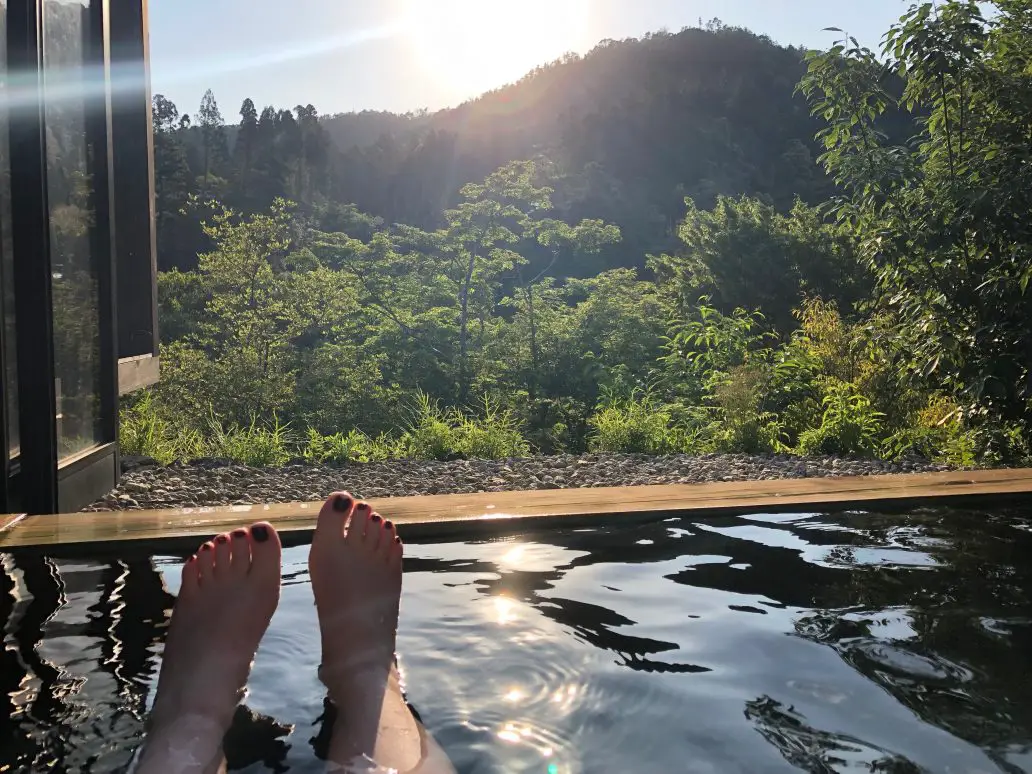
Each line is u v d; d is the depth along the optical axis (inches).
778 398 290.4
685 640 58.4
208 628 57.6
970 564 78.8
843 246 828.0
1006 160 199.9
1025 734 43.6
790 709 46.9
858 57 215.6
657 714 46.3
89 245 144.9
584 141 3435.0
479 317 960.3
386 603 64.3
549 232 1017.5
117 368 155.9
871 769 39.6
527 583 72.6
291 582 72.9
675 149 3316.9
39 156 112.8
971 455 216.1
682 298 928.3
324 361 669.9
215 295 657.6
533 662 54.3
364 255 978.1
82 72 141.7
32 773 39.6
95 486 143.4
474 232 936.3
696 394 382.3
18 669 53.3
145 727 44.7
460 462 214.4
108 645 57.7
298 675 52.5
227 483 172.1
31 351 112.7
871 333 244.8
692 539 88.7
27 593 70.4
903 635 59.5
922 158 218.8
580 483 181.8
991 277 205.8
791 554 82.6
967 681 51.0
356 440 239.3
